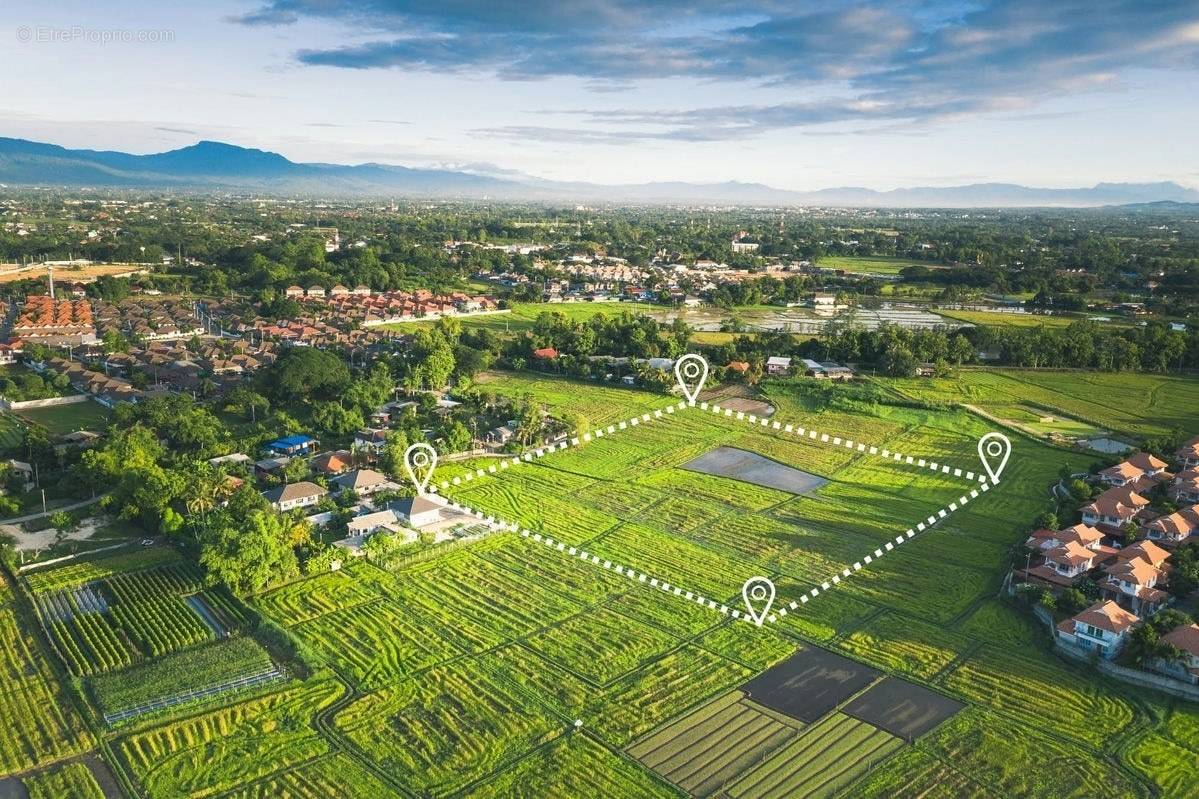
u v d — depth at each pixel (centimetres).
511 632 7350
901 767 5716
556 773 5594
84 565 8419
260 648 7031
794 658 7025
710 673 6781
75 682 6412
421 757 5731
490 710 6250
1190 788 5544
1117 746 5962
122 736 5878
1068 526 9294
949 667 6931
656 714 6238
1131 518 9288
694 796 5412
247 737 5888
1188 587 7925
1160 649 6694
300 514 8938
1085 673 6869
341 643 7119
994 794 5478
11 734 5888
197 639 7106
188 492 9356
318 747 5800
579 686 6575
